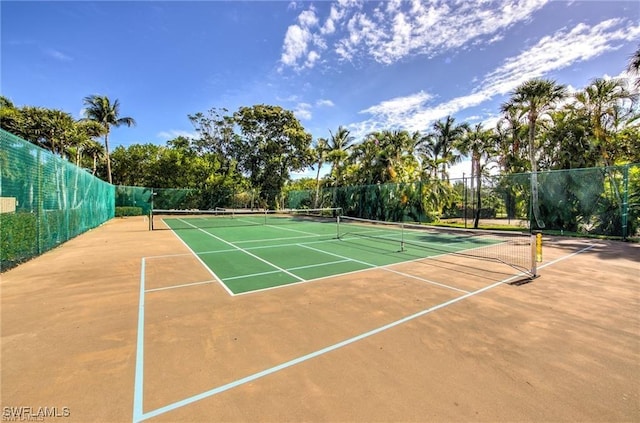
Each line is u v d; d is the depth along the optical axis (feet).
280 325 12.98
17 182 23.68
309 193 109.81
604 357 10.41
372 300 16.28
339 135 104.27
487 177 57.31
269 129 118.83
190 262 25.71
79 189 42.65
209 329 12.53
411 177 79.00
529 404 7.95
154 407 7.72
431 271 22.91
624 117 50.39
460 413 7.59
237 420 7.29
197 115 123.13
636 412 7.63
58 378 8.96
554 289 18.35
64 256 27.84
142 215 97.96
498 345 11.27
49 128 75.77
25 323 12.95
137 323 13.08
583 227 45.11
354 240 40.29
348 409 7.72
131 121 100.53
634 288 18.58
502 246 35.42
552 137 54.85
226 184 115.24
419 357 10.38
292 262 25.96
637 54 38.45
